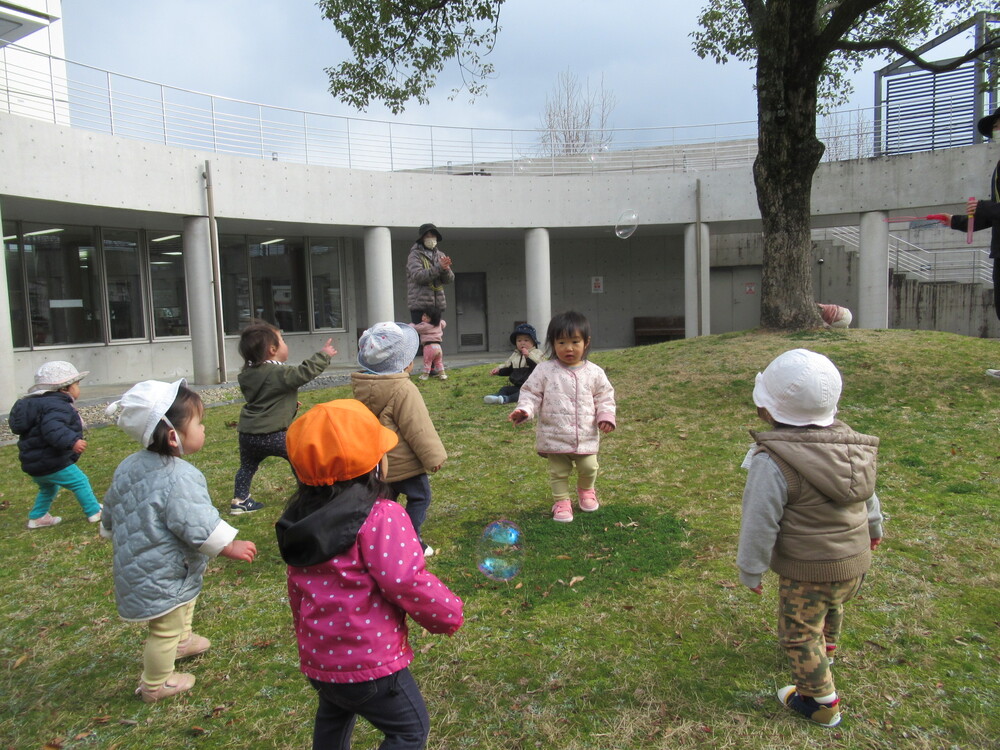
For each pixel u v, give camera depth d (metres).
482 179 15.56
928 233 20.44
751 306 19.81
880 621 2.91
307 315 16.89
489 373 9.78
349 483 1.86
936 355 7.89
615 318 20.20
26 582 3.80
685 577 3.39
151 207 11.65
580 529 4.08
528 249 16.05
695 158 17.50
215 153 12.46
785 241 9.45
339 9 10.06
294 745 2.32
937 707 2.36
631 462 5.48
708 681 2.56
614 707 2.43
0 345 9.75
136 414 2.54
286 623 3.19
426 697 2.54
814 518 2.17
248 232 15.22
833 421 2.25
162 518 2.55
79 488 4.71
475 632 2.98
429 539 4.08
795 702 2.35
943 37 13.77
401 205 14.82
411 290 9.73
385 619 1.84
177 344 14.69
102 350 13.46
